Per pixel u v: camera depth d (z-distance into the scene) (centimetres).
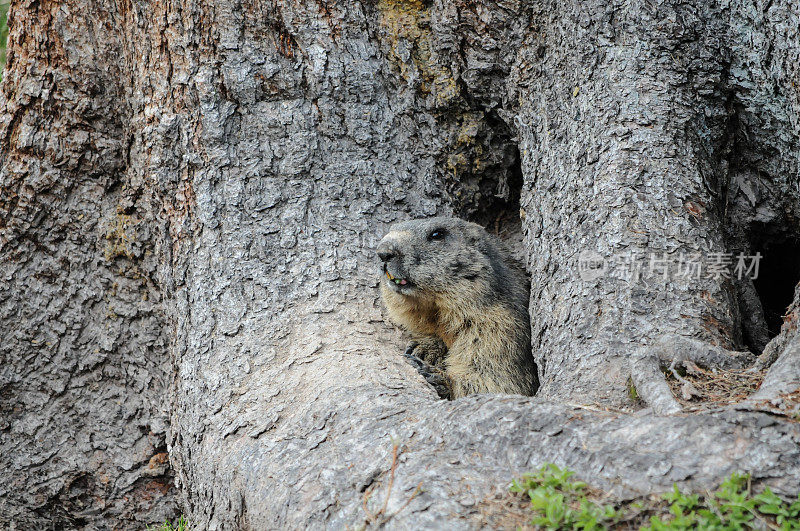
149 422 1112
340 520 625
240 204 1027
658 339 763
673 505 530
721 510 522
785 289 1061
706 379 719
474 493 591
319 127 1068
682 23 906
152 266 1128
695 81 906
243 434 823
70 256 1118
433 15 1061
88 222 1122
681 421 586
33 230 1106
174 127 1044
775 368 643
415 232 1005
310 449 724
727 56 916
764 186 942
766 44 896
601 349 789
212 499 822
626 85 900
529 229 986
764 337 915
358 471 664
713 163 916
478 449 632
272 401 848
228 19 1043
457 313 1016
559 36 970
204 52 1047
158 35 1056
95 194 1130
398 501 604
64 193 1117
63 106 1110
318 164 1062
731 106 928
